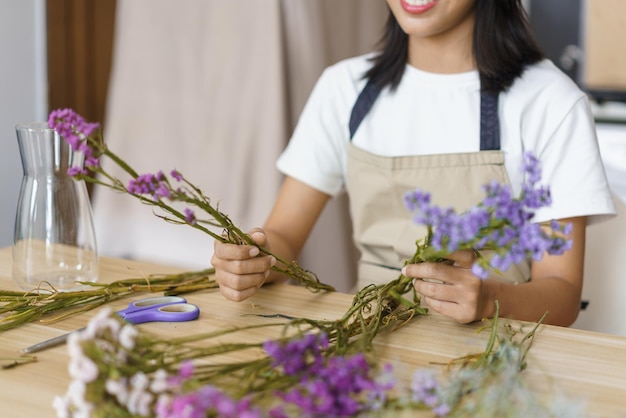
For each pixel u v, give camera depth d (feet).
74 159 3.84
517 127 4.76
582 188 4.58
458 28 4.84
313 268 7.49
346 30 7.73
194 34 7.22
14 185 7.78
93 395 2.25
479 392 2.58
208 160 7.32
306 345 2.45
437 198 4.79
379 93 5.11
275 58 6.97
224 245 3.76
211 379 2.68
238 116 7.17
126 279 4.09
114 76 7.55
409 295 4.57
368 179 4.96
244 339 3.32
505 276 4.72
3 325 3.40
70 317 3.59
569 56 10.39
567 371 3.04
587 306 4.81
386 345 3.28
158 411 2.14
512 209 2.36
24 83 7.72
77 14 8.00
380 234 4.97
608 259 4.75
